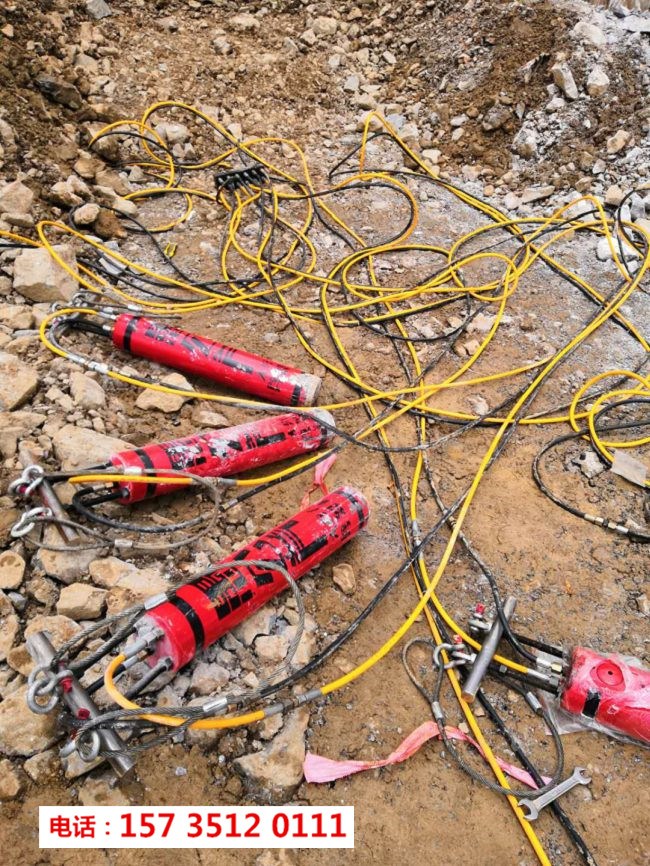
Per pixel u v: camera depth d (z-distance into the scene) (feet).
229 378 8.09
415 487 7.70
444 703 6.05
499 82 13.94
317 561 6.43
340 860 5.10
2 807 4.98
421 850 5.21
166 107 13.34
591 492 8.00
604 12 14.16
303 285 10.42
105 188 11.30
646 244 11.33
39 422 7.12
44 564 6.03
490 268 11.14
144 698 5.51
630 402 8.87
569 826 5.39
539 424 8.71
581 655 5.86
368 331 9.76
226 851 5.04
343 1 16.56
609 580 7.14
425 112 14.64
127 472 6.13
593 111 13.17
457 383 8.71
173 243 10.93
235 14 15.93
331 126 14.47
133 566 6.22
